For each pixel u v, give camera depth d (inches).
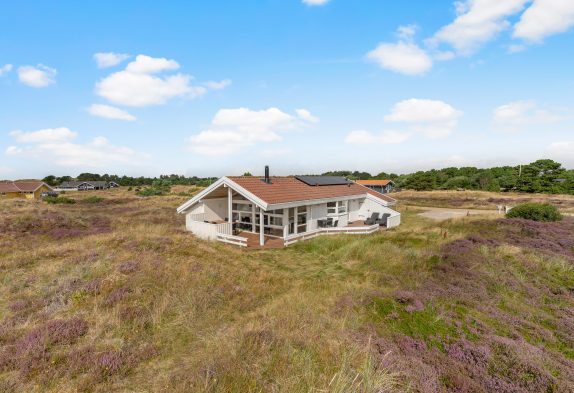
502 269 363.9
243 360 167.8
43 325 215.9
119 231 618.5
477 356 194.4
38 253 422.9
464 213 1155.3
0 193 2139.5
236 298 287.7
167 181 3678.6
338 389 141.6
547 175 2172.7
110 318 230.2
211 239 588.1
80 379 163.5
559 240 489.1
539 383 167.6
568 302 294.4
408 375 166.1
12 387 155.3
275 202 549.0
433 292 301.6
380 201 829.8
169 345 204.4
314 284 343.3
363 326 227.9
